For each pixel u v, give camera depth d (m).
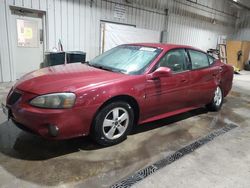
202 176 2.33
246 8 15.02
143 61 3.16
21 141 2.76
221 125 3.83
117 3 8.24
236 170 2.49
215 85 4.19
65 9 6.90
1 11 5.71
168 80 3.20
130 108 2.87
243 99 5.95
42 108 2.27
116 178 2.20
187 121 3.89
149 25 9.78
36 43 6.68
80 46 7.59
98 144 2.77
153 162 2.52
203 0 12.68
